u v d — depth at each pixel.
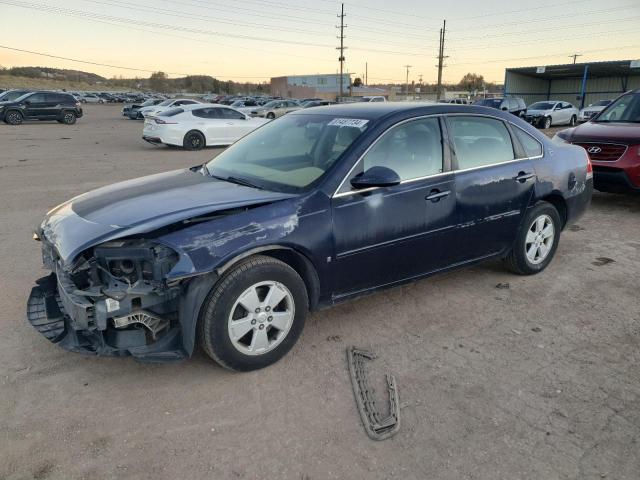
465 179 4.16
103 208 3.45
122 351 3.02
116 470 2.51
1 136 20.55
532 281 4.90
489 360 3.51
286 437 2.75
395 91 109.38
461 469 2.53
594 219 7.29
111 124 29.64
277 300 3.32
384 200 3.69
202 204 3.28
